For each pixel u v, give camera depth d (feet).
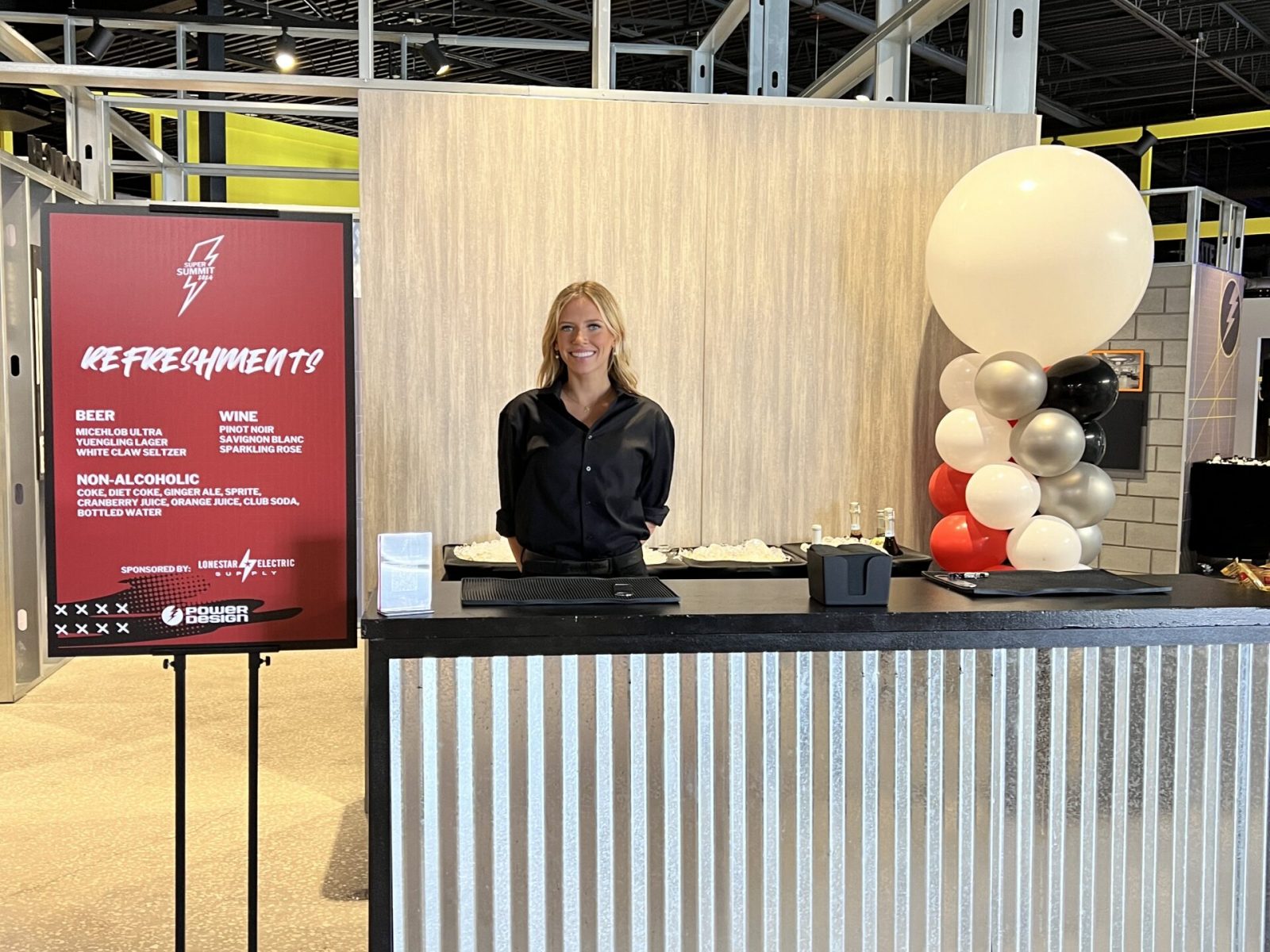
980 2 14.10
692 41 29.09
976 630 7.09
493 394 13.12
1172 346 23.85
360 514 14.02
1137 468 24.62
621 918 6.93
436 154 12.78
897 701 7.08
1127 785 7.40
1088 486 11.92
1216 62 30.81
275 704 16.46
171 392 7.29
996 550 12.41
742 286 13.61
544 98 12.96
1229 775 7.54
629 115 13.16
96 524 7.28
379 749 6.64
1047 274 11.35
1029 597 7.63
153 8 19.80
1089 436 11.99
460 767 6.72
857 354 13.99
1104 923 7.46
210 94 23.79
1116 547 25.13
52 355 7.15
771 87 16.83
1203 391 24.68
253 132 27.25
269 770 13.65
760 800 7.00
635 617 6.75
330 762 13.94
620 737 6.83
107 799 12.60
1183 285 23.54
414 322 12.90
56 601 7.27
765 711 6.95
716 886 7.00
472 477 13.14
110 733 14.98
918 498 14.35
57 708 16.15
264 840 11.49
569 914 6.89
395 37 22.11
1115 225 11.35
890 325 14.05
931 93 36.37
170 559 7.38
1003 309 11.70
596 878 6.89
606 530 9.88
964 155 13.94
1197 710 7.44
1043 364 12.12
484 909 6.82
